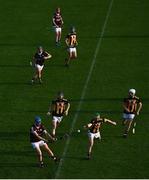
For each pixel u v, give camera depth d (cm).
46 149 5388
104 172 5291
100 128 6050
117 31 8800
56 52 7994
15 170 5341
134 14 9569
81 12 9681
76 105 6544
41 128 5322
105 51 8038
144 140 5816
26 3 10119
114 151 5631
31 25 9031
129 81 7131
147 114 6325
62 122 6169
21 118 6241
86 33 8725
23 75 7288
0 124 6122
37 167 5381
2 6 9956
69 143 5775
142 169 5328
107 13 9631
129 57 7831
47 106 6506
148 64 7600
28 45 8244
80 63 7631
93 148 5678
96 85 7025
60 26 8162
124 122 5875
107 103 6594
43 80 7144
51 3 10138
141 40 8419
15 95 6769
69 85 7019
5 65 7581
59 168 5359
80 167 5372
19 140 5822
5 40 8438
